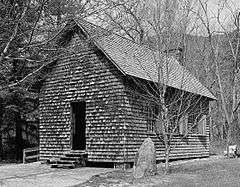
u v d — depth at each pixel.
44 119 21.75
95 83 19.73
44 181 14.79
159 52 17.02
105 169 18.27
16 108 25.75
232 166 17.89
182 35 18.42
